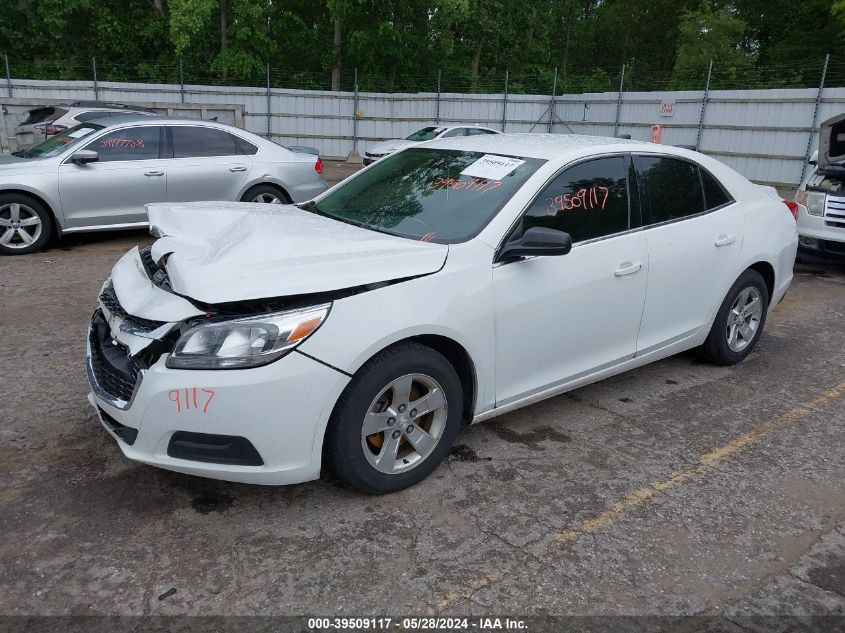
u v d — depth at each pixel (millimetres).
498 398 3625
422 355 3199
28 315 5762
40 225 8008
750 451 3914
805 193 8594
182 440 2863
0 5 30594
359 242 3344
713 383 4887
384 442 3219
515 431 4059
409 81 31500
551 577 2801
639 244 4109
